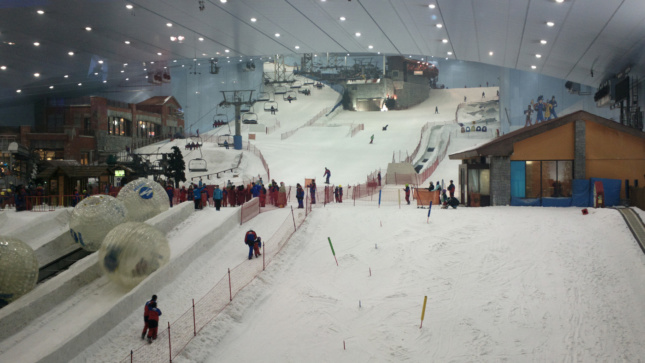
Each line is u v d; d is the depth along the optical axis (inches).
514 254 769.6
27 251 620.7
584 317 591.5
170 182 1385.3
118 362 498.9
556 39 1350.9
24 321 574.2
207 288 675.4
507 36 1414.9
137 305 605.0
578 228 860.0
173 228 900.0
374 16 1365.7
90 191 1289.4
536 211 1010.7
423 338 564.4
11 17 1296.8
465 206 1177.4
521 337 559.5
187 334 549.0
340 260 781.3
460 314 610.5
